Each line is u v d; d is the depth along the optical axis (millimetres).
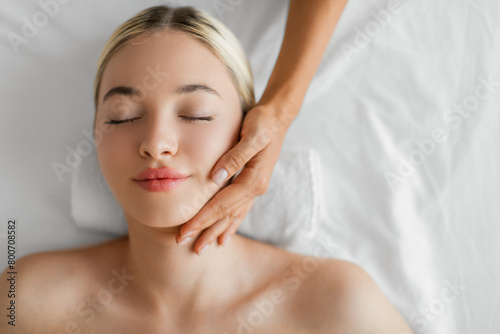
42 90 1174
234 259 981
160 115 804
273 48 1214
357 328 945
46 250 1138
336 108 1213
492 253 1165
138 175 807
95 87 966
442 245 1168
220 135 839
